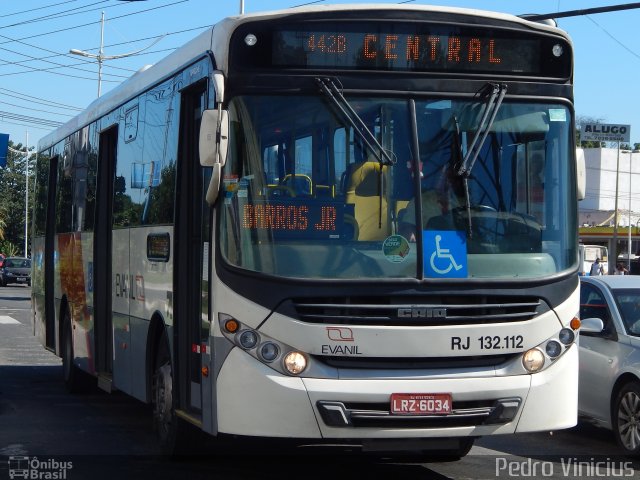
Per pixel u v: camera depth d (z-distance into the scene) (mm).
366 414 6801
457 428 6941
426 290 7012
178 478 8203
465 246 7180
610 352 9906
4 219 100812
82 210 12656
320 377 6824
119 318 10633
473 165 7328
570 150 7621
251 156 7164
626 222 70562
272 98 7242
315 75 7277
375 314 6898
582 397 10297
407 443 7055
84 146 12828
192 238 8414
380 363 6902
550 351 7234
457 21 7484
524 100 7562
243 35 7266
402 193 7172
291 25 7297
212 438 8750
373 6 7387
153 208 9305
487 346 7012
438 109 7367
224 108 7203
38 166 16797
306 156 7191
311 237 7090
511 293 7148
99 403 12695
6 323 26797
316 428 6797
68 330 13609
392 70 7355
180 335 8414
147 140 9742
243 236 7082
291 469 8719
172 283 8484
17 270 54469
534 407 7125
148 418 11500
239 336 6938
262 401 6832
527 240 7352
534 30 7617
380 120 7277
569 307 7344
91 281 11867
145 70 10367
